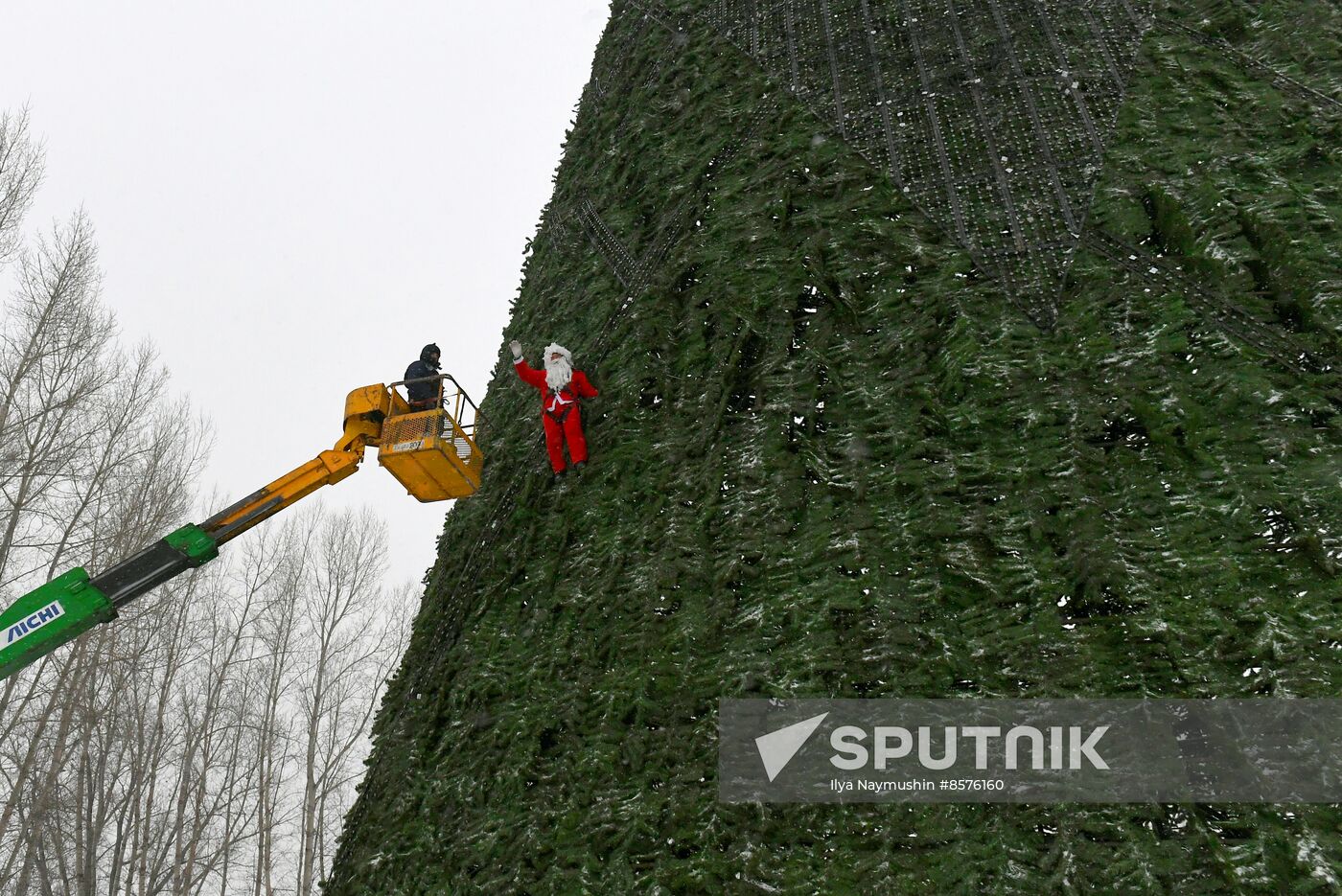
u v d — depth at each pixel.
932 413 7.31
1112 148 8.55
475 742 7.62
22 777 21.38
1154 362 7.04
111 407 25.14
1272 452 6.35
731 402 8.17
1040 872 5.26
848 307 8.19
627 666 7.11
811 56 10.49
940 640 6.22
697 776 6.26
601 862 6.22
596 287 10.20
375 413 9.90
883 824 5.70
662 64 11.95
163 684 27.38
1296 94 8.36
